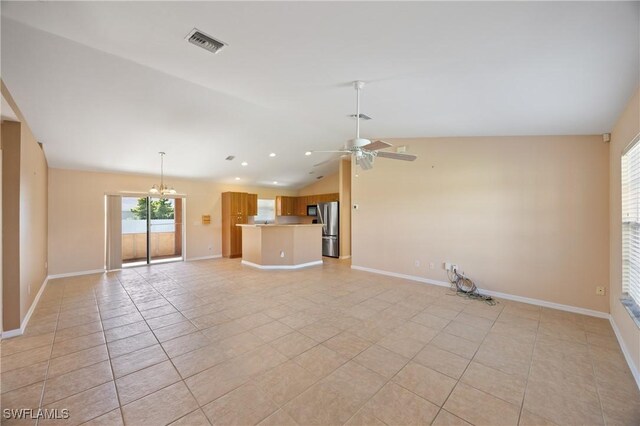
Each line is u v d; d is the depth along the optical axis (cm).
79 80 310
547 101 272
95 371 228
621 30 160
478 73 233
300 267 654
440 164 486
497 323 326
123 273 597
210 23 188
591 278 354
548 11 150
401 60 224
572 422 174
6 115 291
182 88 351
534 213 396
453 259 472
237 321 332
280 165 746
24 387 207
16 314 296
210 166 678
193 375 222
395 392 202
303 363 240
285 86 296
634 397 198
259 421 173
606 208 347
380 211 576
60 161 530
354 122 419
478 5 150
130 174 656
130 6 173
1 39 236
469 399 195
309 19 177
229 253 804
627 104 257
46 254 521
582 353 258
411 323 326
